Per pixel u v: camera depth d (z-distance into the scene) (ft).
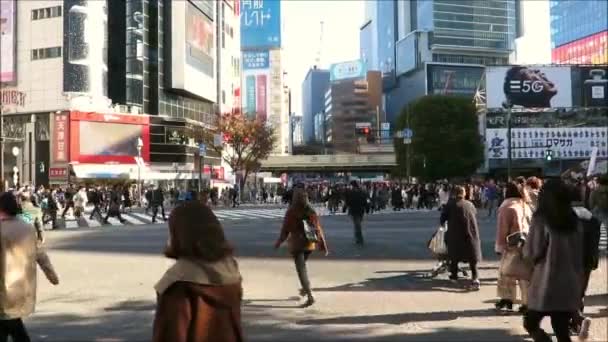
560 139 236.84
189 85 221.46
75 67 190.90
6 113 194.90
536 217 17.87
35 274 18.15
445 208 34.99
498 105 234.58
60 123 188.34
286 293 32.07
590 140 236.43
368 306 28.66
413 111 233.14
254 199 204.33
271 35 489.67
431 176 229.04
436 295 31.48
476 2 574.15
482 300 30.09
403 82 582.35
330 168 358.02
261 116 224.12
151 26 211.61
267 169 351.87
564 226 17.38
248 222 94.22
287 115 549.95
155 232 73.82
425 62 520.83
